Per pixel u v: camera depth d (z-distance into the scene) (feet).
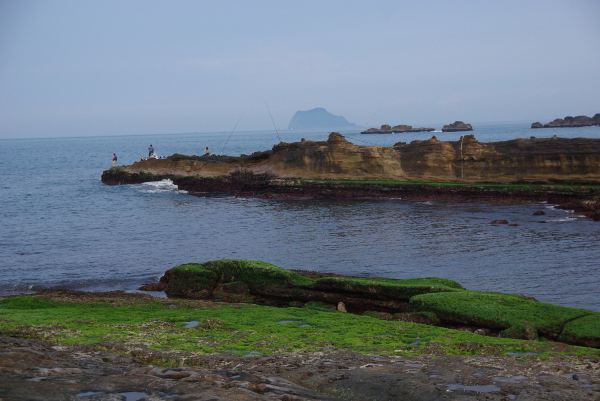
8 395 41.19
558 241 167.22
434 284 102.06
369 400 50.16
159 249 167.73
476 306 88.07
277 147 315.37
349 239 175.94
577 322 80.74
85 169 495.00
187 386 45.37
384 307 99.45
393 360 63.72
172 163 349.61
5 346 57.57
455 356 65.62
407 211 228.84
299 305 106.73
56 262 151.94
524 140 284.82
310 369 58.80
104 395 42.65
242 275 115.14
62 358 55.83
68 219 225.56
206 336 75.92
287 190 281.74
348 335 76.74
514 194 246.27
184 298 115.55
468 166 282.36
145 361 61.21
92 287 127.24
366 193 268.41
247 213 232.12
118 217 228.63
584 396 49.70
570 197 235.61
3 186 358.84
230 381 49.37
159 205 259.39
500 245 163.43
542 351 67.82
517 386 52.44
